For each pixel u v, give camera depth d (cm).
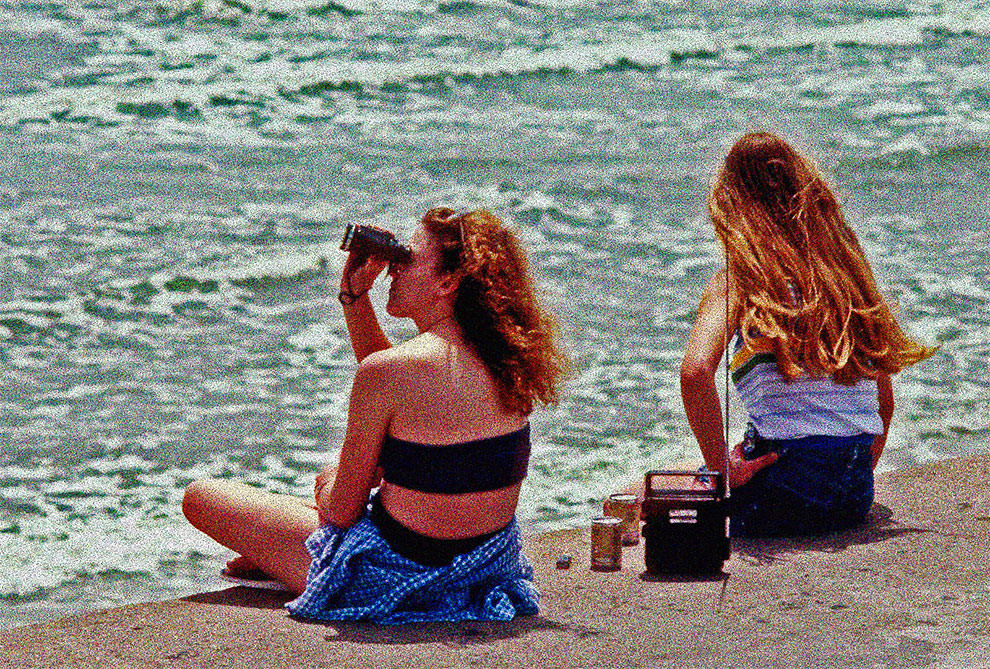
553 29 9588
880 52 9275
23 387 3366
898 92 8212
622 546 1756
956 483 1978
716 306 1691
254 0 9344
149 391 3372
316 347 3831
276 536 1552
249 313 4178
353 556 1466
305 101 7788
